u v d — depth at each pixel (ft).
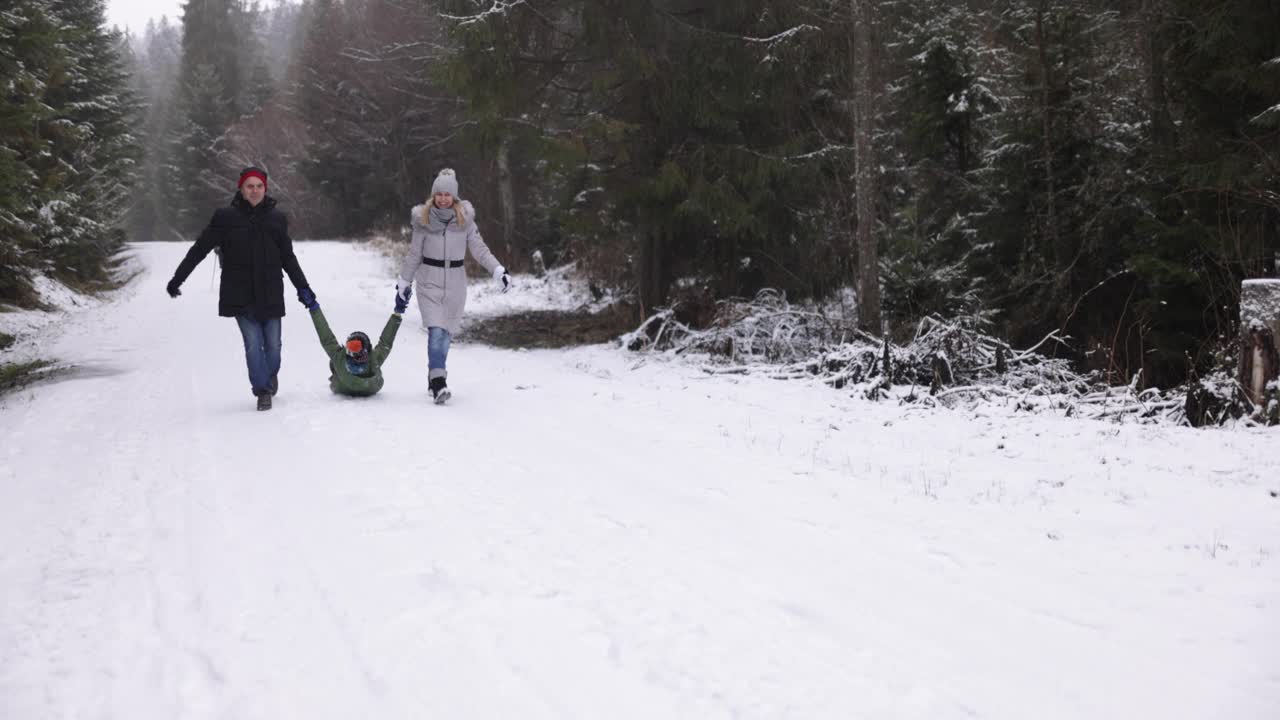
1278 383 21.95
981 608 11.20
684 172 40.91
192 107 183.83
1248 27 32.35
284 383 28.58
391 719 8.57
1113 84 43.24
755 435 22.24
